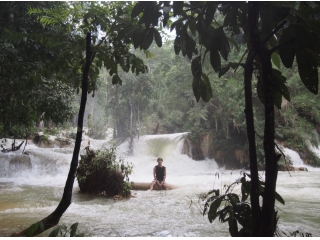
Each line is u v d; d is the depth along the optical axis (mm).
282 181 10578
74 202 6980
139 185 9273
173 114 23219
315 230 4203
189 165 18250
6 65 7941
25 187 10289
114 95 22906
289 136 17047
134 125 22281
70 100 10172
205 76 2219
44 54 8750
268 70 1587
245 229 1905
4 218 5246
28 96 8648
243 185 2094
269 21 1615
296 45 1555
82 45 3375
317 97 16656
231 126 18156
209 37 2193
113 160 8094
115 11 3172
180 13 2064
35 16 8672
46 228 3051
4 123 9945
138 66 3205
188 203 6637
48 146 19500
